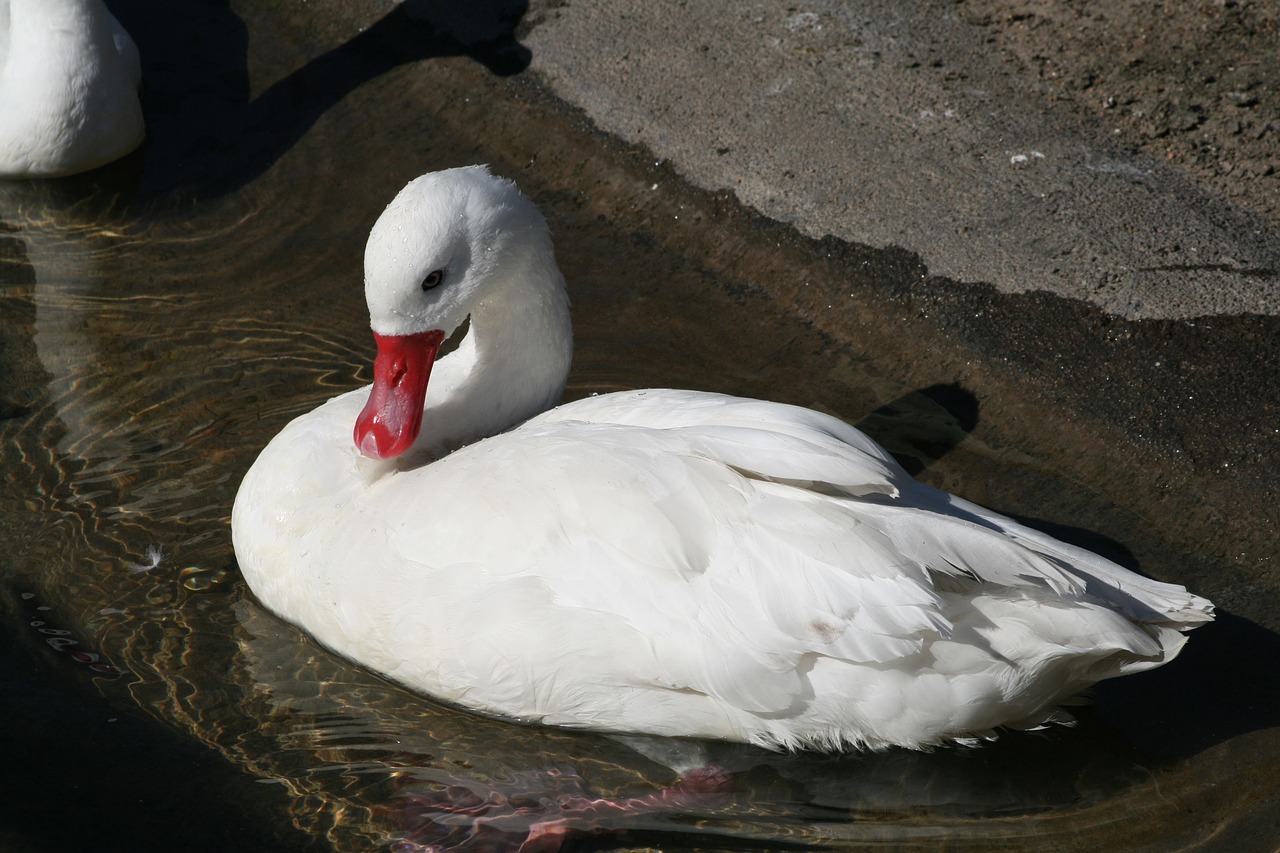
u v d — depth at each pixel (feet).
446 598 18.07
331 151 32.12
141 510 22.67
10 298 27.78
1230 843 17.26
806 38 31.91
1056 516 22.43
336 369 25.94
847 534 16.49
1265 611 20.72
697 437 17.63
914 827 17.70
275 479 20.42
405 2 35.40
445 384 21.86
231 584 21.39
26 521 22.33
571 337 21.68
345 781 18.24
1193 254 25.64
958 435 24.07
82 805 17.46
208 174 31.73
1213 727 18.99
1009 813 17.88
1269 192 26.91
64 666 19.67
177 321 27.14
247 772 18.26
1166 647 17.07
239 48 35.63
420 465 21.15
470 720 19.16
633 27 32.96
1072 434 23.63
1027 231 26.53
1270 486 22.07
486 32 33.88
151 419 24.68
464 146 31.86
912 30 31.91
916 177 28.09
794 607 16.55
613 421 19.26
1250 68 29.76
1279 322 24.20
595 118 30.96
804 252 27.40
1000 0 32.58
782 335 26.50
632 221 29.35
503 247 19.92
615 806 18.02
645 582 17.08
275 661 20.02
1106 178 27.53
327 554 19.29
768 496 17.01
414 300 19.39
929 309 25.82
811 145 29.22
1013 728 18.61
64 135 31.12
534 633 17.61
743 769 18.48
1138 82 29.78
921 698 16.79
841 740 17.83
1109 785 18.22
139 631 20.42
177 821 17.42
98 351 26.32
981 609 16.60
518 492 17.76
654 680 17.46
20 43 31.35
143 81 34.50
